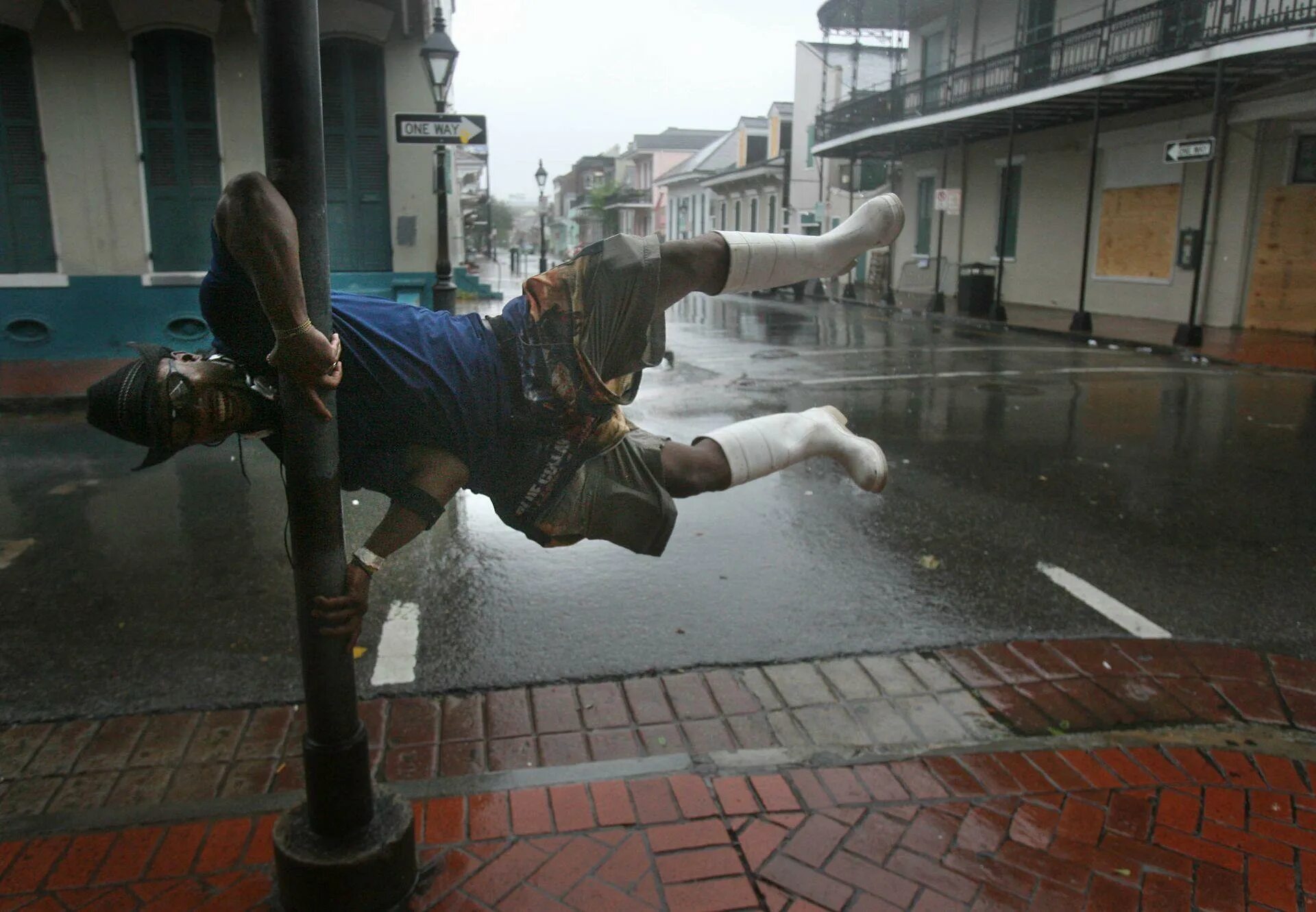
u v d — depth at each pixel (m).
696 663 4.11
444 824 2.95
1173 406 10.08
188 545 5.60
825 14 25.47
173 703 3.73
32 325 11.94
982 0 22.77
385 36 12.53
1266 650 4.34
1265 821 3.03
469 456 2.27
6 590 4.90
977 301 20.97
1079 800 3.13
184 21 11.52
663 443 2.62
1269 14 12.88
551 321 2.25
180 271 12.20
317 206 2.01
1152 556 5.52
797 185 35.72
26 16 11.18
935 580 5.14
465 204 57.00
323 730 2.44
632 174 73.56
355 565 2.25
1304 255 15.59
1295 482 7.09
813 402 10.37
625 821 2.98
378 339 2.17
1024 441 8.47
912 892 2.69
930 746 3.47
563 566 5.30
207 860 2.78
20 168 11.66
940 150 25.50
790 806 3.07
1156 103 17.48
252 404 2.11
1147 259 18.67
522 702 3.76
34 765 3.30
